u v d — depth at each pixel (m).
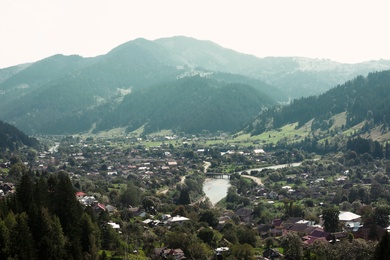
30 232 129.88
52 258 125.69
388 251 116.31
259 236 188.12
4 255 119.81
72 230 143.25
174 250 155.75
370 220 184.62
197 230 185.75
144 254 157.50
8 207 145.88
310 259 141.25
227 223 192.25
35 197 152.00
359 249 146.38
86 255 136.25
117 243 159.00
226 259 151.62
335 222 184.88
